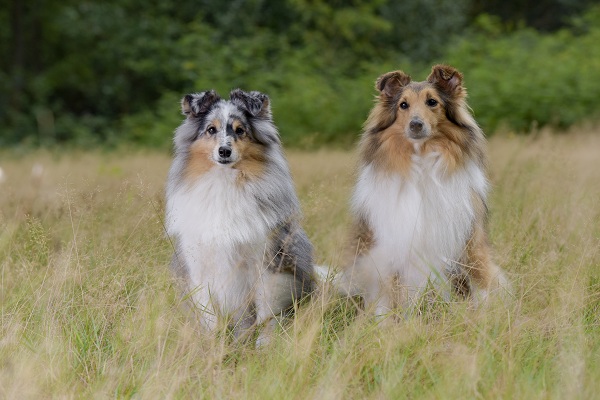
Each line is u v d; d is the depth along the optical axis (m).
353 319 7.77
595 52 28.55
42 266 8.63
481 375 6.23
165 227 8.46
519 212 10.52
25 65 41.03
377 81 8.70
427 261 8.29
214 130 8.02
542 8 44.31
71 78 38.47
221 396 6.18
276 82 30.00
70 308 7.62
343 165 14.13
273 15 34.47
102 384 6.32
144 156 23.36
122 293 7.94
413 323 7.08
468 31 35.50
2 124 35.72
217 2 34.69
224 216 7.89
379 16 35.00
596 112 24.48
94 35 36.62
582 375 6.06
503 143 18.23
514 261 8.79
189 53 32.69
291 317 8.12
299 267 8.33
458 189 8.30
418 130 8.05
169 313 7.49
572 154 14.61
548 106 24.84
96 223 9.45
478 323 7.07
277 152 8.39
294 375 6.36
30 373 6.34
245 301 8.10
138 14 36.06
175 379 6.24
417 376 6.29
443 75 8.42
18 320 7.28
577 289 7.62
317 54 32.97
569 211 10.27
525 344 6.86
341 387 6.11
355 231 8.76
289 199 8.34
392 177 8.38
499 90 25.50
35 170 15.05
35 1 38.91
